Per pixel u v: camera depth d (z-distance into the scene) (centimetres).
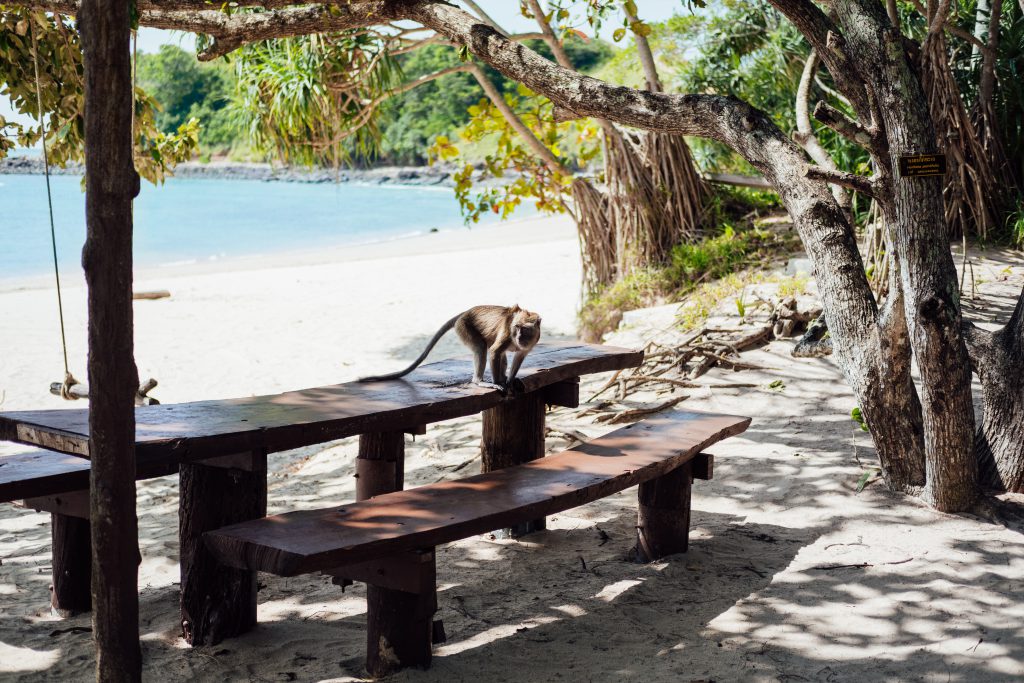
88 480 457
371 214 4881
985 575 488
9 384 1196
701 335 969
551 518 625
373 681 403
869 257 1016
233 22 741
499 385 548
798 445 712
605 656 421
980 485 595
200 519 448
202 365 1295
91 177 314
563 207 1324
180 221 4516
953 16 1156
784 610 463
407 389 547
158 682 413
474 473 718
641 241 1280
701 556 534
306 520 403
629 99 629
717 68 1605
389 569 402
